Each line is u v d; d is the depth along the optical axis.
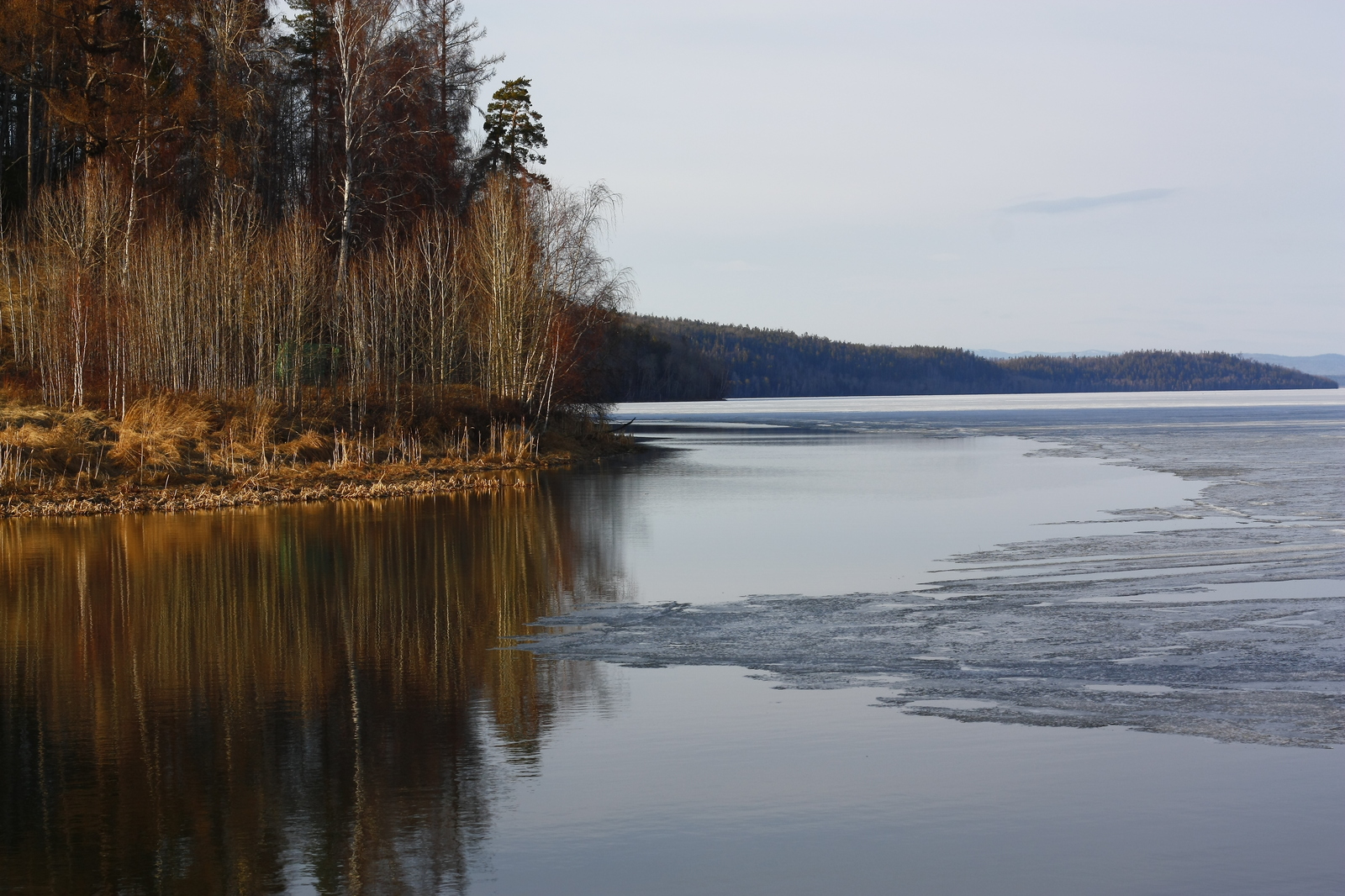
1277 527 24.89
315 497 31.72
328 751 10.30
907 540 23.88
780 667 13.23
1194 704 11.61
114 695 12.20
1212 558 20.80
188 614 16.48
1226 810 8.87
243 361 40.62
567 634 15.11
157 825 8.62
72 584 18.80
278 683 12.65
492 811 8.88
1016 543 23.14
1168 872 7.85
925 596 17.56
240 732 10.86
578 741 10.56
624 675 12.95
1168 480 36.88
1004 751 10.20
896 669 13.09
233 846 8.25
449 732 10.84
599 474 41.41
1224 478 37.12
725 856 8.08
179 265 39.62
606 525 26.36
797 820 8.71
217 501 29.91
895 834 8.48
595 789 9.34
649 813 8.85
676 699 11.92
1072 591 17.81
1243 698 11.77
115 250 41.03
